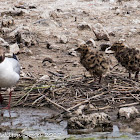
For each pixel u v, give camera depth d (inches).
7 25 792.3
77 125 448.1
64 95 516.1
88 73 597.9
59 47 710.5
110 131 443.8
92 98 505.7
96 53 551.5
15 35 741.9
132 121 465.1
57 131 443.5
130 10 921.5
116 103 502.6
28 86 540.7
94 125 450.0
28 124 459.8
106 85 536.7
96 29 751.1
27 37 716.0
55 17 863.7
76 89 523.8
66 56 678.5
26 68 621.6
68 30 791.7
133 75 590.2
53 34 766.5
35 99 513.3
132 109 475.5
